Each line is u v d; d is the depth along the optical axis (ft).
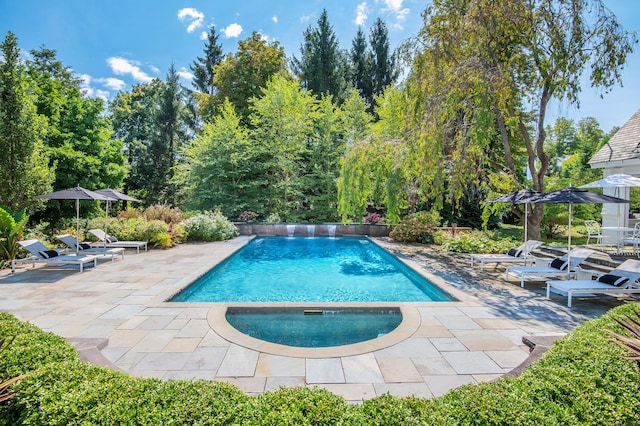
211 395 6.66
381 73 89.45
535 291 21.53
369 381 10.53
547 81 30.60
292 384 10.32
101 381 7.16
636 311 10.90
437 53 31.17
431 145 31.50
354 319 17.58
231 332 14.30
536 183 34.71
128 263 30.17
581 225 54.85
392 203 38.52
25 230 33.68
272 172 65.92
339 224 54.80
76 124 55.16
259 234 55.26
